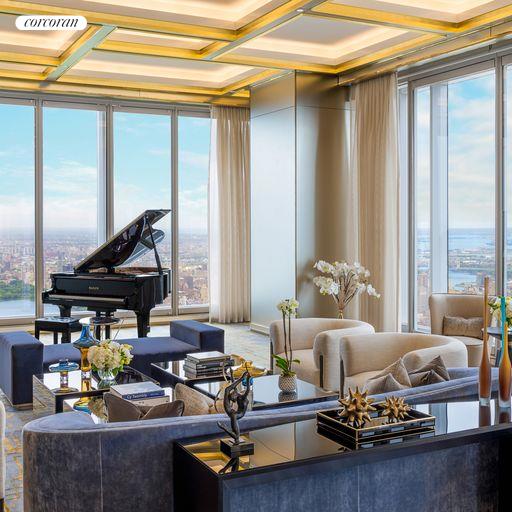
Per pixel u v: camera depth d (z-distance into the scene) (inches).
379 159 318.3
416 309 319.6
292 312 189.6
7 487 154.0
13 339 227.8
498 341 186.4
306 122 335.9
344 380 191.3
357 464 96.8
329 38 302.2
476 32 261.9
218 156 403.2
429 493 109.0
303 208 336.5
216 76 383.2
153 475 101.1
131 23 250.8
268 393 182.2
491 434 108.9
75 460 98.8
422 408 119.2
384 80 314.7
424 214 313.0
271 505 94.0
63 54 311.0
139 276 291.3
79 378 206.1
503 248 273.3
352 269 283.7
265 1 251.4
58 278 307.1
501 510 116.8
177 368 218.8
